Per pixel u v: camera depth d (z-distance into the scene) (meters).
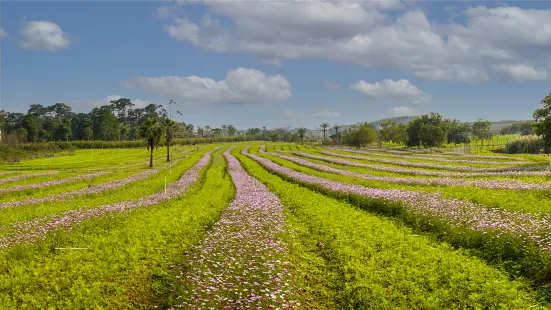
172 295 11.46
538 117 48.25
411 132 125.75
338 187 31.11
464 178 37.78
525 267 12.74
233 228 18.84
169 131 80.81
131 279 12.84
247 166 63.78
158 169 59.94
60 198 30.73
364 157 77.88
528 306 9.98
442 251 14.45
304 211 23.33
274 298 10.87
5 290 11.83
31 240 16.33
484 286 11.00
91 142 138.25
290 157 84.12
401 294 11.13
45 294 11.51
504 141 141.75
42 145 116.50
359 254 14.73
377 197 24.44
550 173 35.88
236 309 10.52
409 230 18.28
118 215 21.34
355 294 11.70
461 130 146.00
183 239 17.66
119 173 53.94
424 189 29.22
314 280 13.33
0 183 43.44
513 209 19.78
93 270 13.09
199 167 62.06
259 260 14.09
